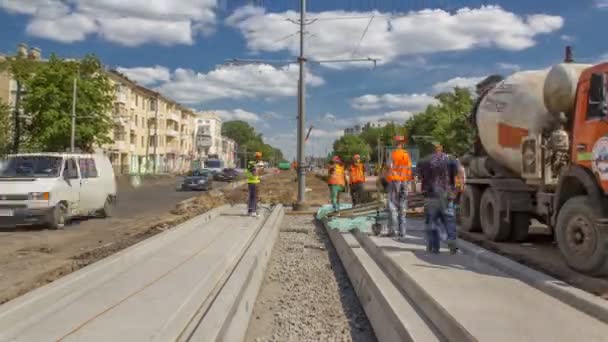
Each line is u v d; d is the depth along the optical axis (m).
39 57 54.28
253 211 16.05
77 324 4.82
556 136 8.22
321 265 10.02
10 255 9.91
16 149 38.97
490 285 6.26
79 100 40.19
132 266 7.63
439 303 5.04
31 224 14.04
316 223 16.41
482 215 11.41
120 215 18.36
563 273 7.36
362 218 13.38
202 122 136.25
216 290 6.27
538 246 10.23
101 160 17.22
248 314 6.51
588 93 7.49
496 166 11.73
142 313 5.19
